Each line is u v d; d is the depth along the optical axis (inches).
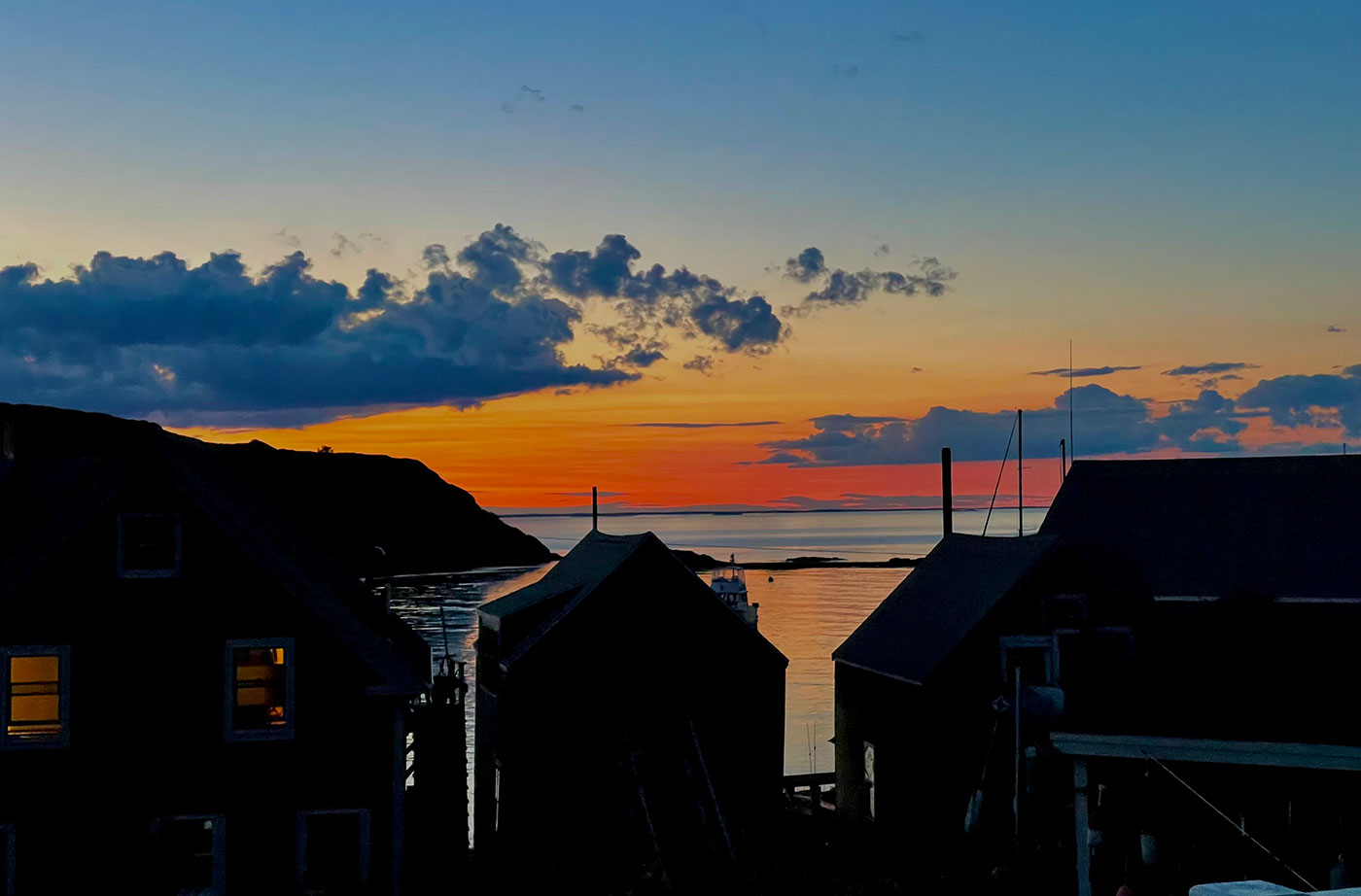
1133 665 870.4
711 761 1247.5
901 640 1268.5
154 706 855.7
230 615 870.4
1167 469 1448.1
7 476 1019.9
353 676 884.0
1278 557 1312.7
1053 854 948.6
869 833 1208.2
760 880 1049.5
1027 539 1234.6
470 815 1574.8
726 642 1272.1
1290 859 784.9
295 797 868.0
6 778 832.9
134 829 842.8
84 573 855.7
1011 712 1106.7
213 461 1249.4
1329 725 739.4
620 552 1327.5
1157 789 828.6
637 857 1122.7
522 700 1211.2
